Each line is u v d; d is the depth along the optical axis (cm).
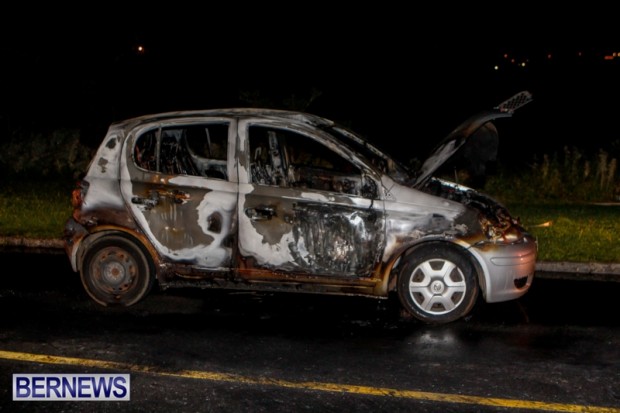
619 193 1358
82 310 680
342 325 649
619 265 847
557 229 1017
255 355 571
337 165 927
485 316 682
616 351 593
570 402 492
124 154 683
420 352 584
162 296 729
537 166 1451
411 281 656
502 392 507
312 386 512
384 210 649
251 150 803
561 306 719
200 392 500
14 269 836
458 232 645
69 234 693
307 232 657
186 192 670
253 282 671
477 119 697
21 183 1429
